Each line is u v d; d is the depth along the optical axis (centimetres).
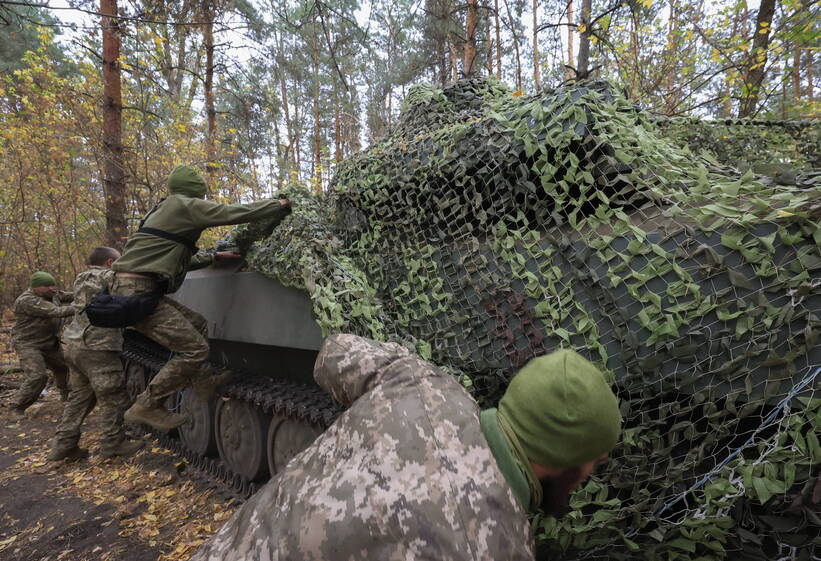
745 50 658
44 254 1131
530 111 219
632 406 167
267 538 97
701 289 153
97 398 482
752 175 165
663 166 183
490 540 83
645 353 160
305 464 107
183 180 349
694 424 151
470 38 909
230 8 779
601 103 201
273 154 1853
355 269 270
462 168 229
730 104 743
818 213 139
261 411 365
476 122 242
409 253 258
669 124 317
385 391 108
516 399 97
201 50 1161
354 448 100
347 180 299
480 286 214
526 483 94
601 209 184
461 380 201
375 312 229
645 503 158
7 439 557
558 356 98
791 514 139
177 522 362
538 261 198
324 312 231
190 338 360
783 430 138
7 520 379
